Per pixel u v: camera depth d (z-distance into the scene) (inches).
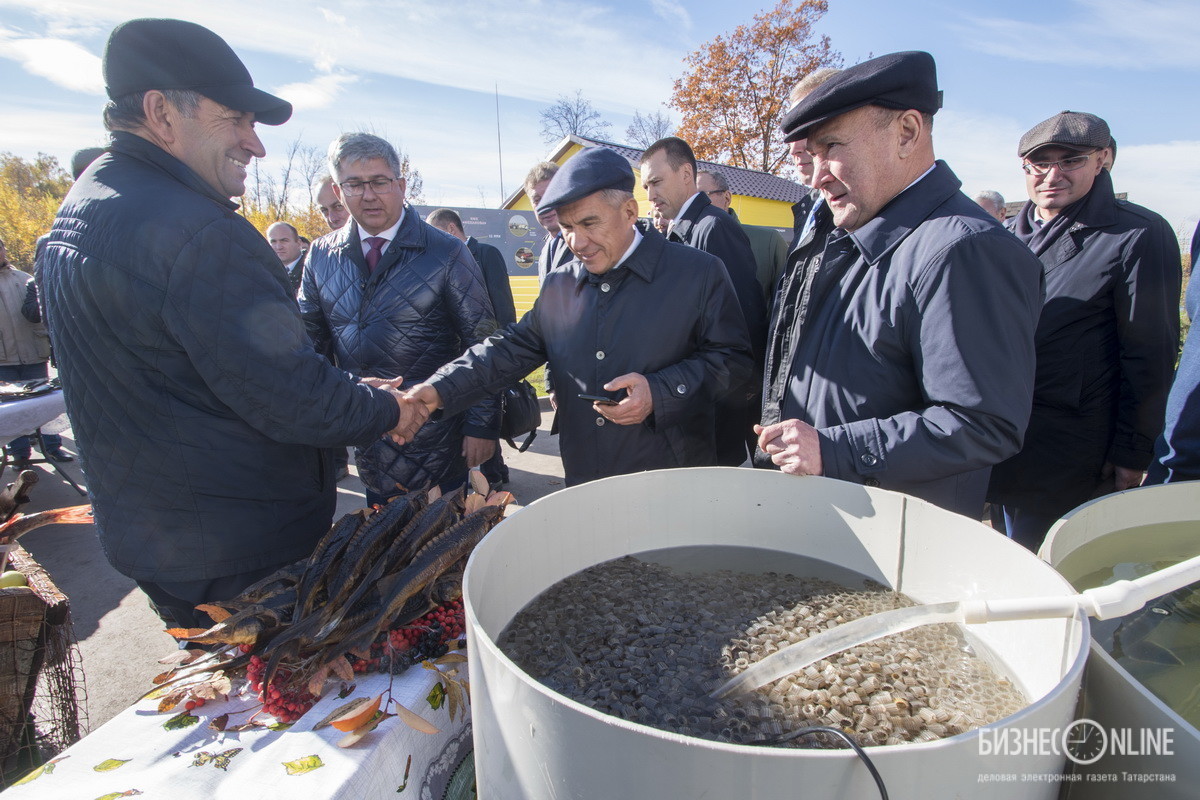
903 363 50.4
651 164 120.6
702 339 69.8
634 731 20.0
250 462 51.8
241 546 52.3
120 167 48.6
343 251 90.8
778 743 27.4
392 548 45.1
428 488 53.0
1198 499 43.0
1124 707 25.1
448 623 43.4
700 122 916.6
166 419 48.7
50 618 60.2
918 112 49.1
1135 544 41.6
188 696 38.5
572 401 72.1
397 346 87.6
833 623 37.1
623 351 68.7
